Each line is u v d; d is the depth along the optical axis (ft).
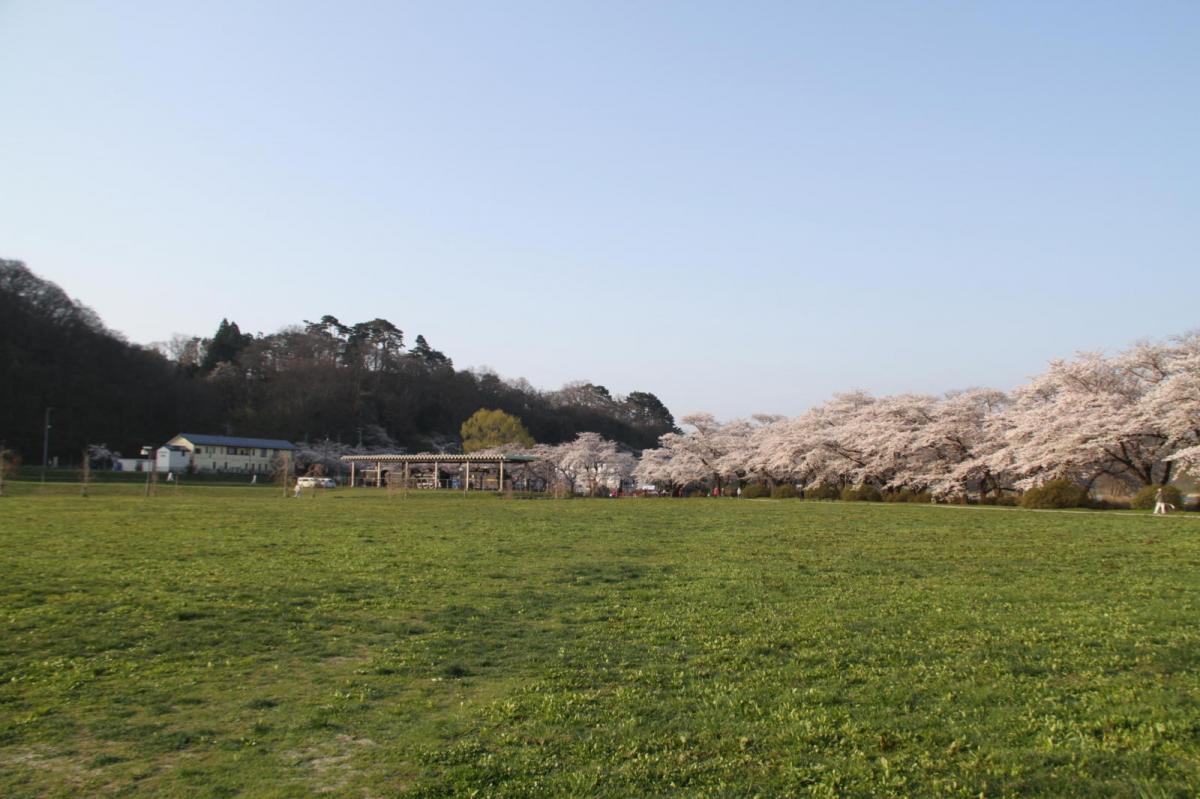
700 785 23.24
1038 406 179.83
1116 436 149.79
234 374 428.56
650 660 37.70
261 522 112.37
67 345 330.34
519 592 56.03
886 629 43.06
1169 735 25.89
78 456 322.55
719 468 285.43
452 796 22.81
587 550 81.66
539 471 339.98
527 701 31.48
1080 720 27.61
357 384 437.58
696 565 70.03
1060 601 50.37
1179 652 36.32
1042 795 21.91
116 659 37.70
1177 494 143.64
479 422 382.01
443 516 132.36
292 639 42.06
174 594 52.95
